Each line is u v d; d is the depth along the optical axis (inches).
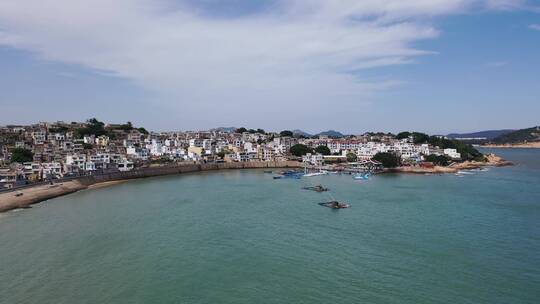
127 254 2632.9
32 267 2405.3
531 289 2082.9
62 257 2578.7
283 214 3828.7
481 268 2362.2
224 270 2357.3
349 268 2377.0
